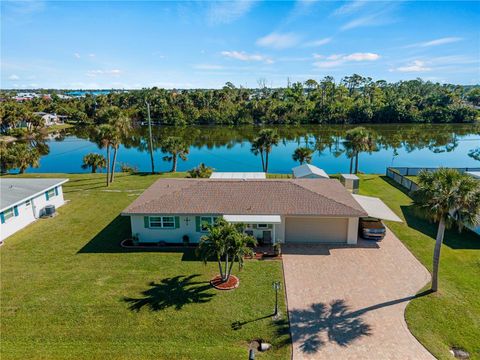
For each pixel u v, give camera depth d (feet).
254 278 63.31
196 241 78.23
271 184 84.99
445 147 262.06
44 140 287.28
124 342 46.68
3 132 304.71
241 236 59.82
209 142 274.36
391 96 444.55
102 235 83.35
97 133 128.77
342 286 60.59
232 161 203.82
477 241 79.30
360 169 185.78
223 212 75.87
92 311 53.21
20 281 62.34
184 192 82.23
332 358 44.21
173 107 387.34
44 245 77.97
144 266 67.92
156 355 44.39
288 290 59.31
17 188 94.79
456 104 395.14
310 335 48.32
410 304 55.21
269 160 207.92
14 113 297.12
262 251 74.49
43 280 62.64
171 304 55.06
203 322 50.80
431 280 62.39
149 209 76.74
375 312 53.26
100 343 46.50
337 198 82.07
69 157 216.13
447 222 53.47
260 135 165.89
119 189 123.75
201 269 66.74
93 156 162.40
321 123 384.88
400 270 66.13
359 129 151.64
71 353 44.60
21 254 73.46
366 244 78.28
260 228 77.46
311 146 256.11
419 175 56.95
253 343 46.96
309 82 534.37
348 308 54.34
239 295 57.72
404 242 79.15
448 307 54.24
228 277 62.13
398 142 283.38
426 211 54.39
